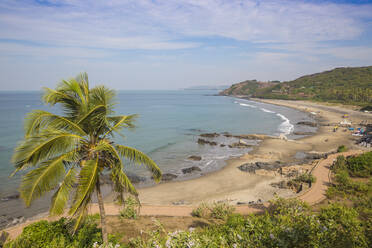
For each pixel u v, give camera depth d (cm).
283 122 7631
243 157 3566
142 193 2331
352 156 2788
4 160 3281
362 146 4072
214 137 5175
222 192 2327
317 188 2050
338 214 1091
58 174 668
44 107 12300
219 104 15850
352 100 13625
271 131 6050
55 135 664
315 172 2492
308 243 637
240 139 4950
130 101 18962
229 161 3419
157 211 1727
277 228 714
